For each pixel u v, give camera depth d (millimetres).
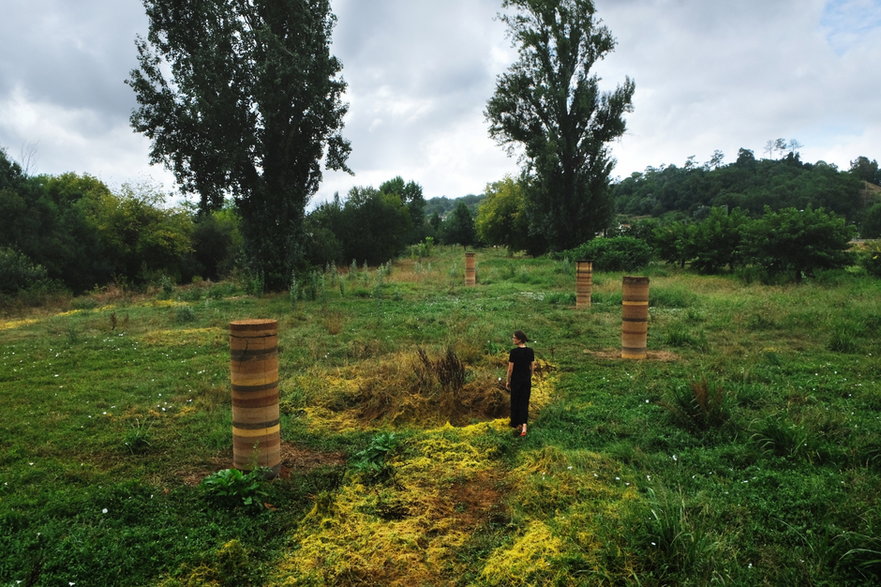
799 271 22297
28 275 24859
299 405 7574
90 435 6523
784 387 7652
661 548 3783
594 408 7156
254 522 4410
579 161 39156
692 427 6258
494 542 4043
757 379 8203
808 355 9812
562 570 3627
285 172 23438
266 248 23828
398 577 3697
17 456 5867
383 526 4285
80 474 5340
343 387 8133
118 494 4898
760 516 4281
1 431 6613
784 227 21531
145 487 5047
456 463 5445
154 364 10148
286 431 6613
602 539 3934
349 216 43562
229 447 6074
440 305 18516
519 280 27359
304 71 21609
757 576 3537
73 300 23594
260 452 5215
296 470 5496
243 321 5195
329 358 10375
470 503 4715
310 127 23250
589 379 8656
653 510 3980
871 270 21766
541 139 38219
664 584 3510
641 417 6684
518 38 38469
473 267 25578
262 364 5199
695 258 29109
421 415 7094
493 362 9617
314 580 3646
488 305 17953
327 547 4016
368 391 7715
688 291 18969
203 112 20531
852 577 3502
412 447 5828
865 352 9961
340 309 17672
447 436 6184
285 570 3801
